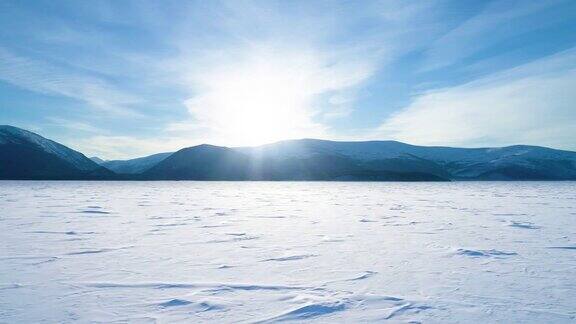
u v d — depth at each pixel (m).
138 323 5.22
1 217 17.36
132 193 40.72
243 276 7.52
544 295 6.36
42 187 55.84
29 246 10.50
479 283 7.04
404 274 7.67
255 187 62.69
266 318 5.38
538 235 12.59
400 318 5.38
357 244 10.95
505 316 5.44
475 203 27.45
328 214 19.52
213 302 5.98
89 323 5.20
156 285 6.86
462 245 10.80
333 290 6.61
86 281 7.11
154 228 14.09
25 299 6.12
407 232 13.29
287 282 7.12
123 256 9.27
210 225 15.02
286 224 15.45
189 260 8.88
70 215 18.36
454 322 5.24
